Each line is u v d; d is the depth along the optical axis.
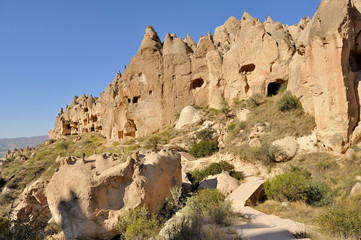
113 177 13.46
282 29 40.47
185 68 50.03
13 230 7.55
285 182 14.65
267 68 38.00
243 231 9.30
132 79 50.53
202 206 12.86
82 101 87.75
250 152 23.11
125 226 12.35
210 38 53.72
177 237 8.09
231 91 43.53
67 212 13.25
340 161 16.92
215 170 22.19
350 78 18.27
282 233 8.93
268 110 29.03
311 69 19.55
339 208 10.27
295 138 21.69
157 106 49.44
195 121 41.88
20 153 77.50
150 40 52.16
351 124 17.81
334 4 18.38
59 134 89.25
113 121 60.06
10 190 42.88
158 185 14.91
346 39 17.83
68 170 13.84
